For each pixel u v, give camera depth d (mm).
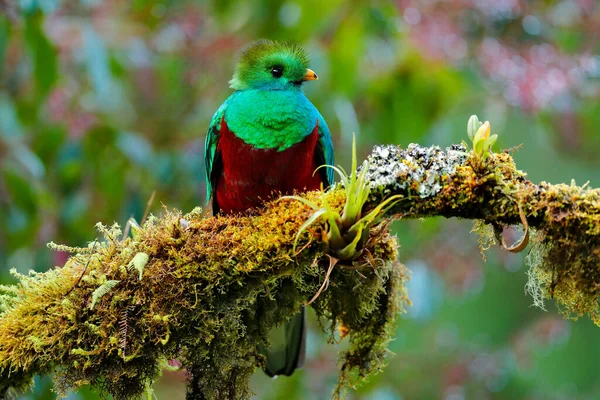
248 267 5551
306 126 7707
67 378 5504
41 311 5562
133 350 5465
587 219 5297
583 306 5430
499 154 5625
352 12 11789
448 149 5676
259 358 5953
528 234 5254
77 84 12133
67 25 12125
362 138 12289
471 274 13320
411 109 11969
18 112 11391
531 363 14523
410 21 12328
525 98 12398
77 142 11430
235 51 12672
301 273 5660
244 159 7762
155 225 5816
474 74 12484
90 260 5609
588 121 12859
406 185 5555
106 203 11711
